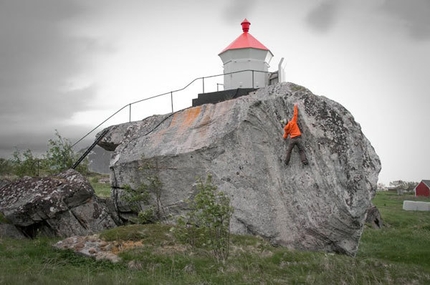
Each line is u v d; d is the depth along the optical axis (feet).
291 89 60.39
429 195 209.87
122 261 45.32
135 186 68.90
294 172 57.62
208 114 68.18
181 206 64.49
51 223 59.21
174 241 50.62
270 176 59.72
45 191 60.08
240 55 75.51
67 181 62.39
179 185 65.16
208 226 47.39
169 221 64.75
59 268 42.52
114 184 71.82
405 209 125.59
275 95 61.21
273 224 58.23
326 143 55.06
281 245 57.16
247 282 39.40
